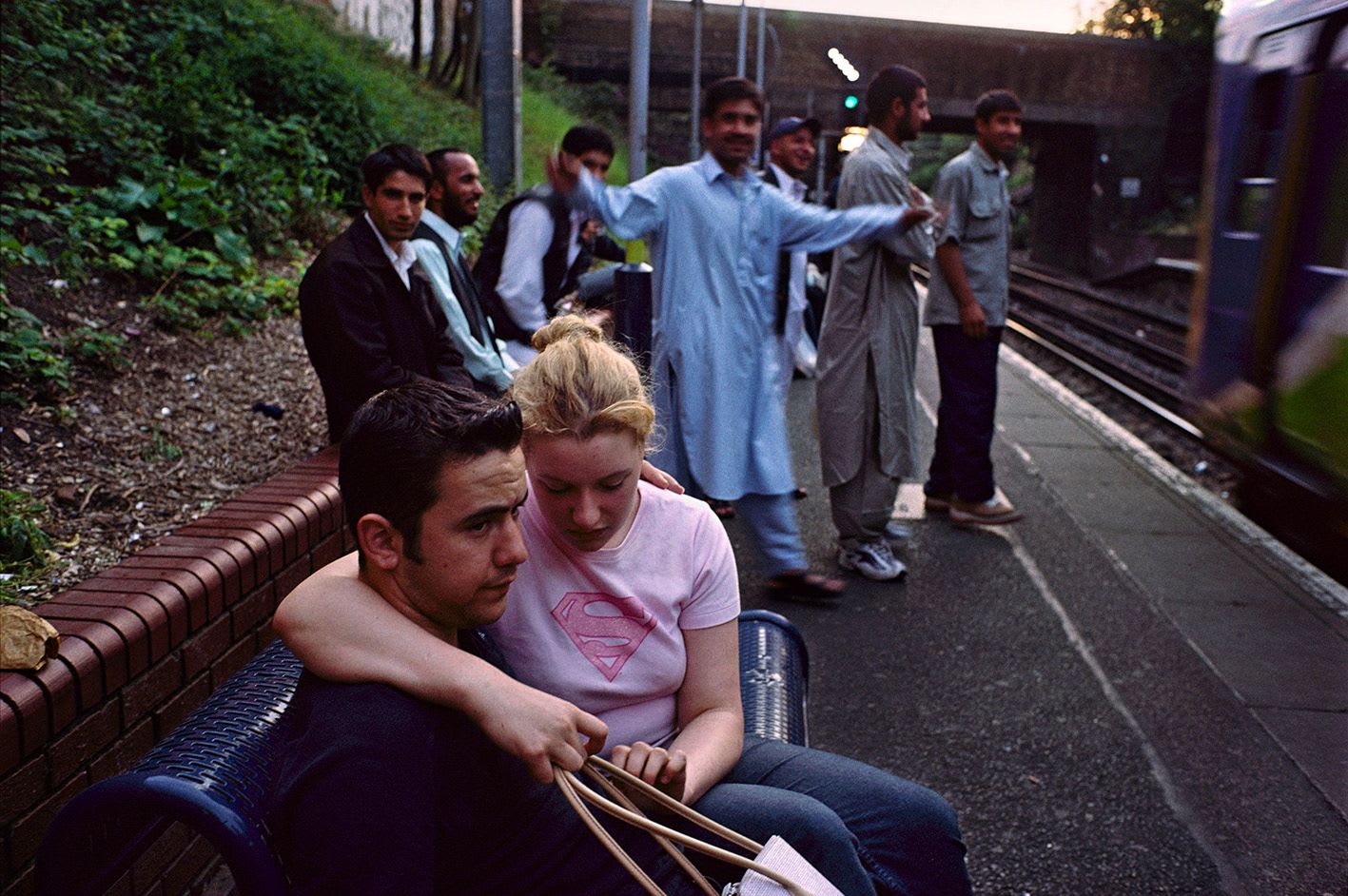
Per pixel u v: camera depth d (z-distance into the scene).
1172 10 41.75
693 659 1.94
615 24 37.19
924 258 4.72
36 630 2.10
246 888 1.50
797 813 1.78
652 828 1.55
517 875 1.58
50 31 6.82
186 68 7.61
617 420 1.74
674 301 3.98
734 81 3.90
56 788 2.12
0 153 5.27
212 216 6.10
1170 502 6.30
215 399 4.68
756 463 4.22
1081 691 4.05
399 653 1.49
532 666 1.88
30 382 4.11
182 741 1.65
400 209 3.85
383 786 1.39
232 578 2.78
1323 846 3.17
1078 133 41.75
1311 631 4.64
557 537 1.87
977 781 3.47
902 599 4.82
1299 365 5.70
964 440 5.70
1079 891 2.96
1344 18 5.62
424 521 1.49
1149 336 19.34
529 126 21.30
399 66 16.84
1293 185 5.90
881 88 4.62
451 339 4.27
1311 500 5.56
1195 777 3.51
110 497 3.65
